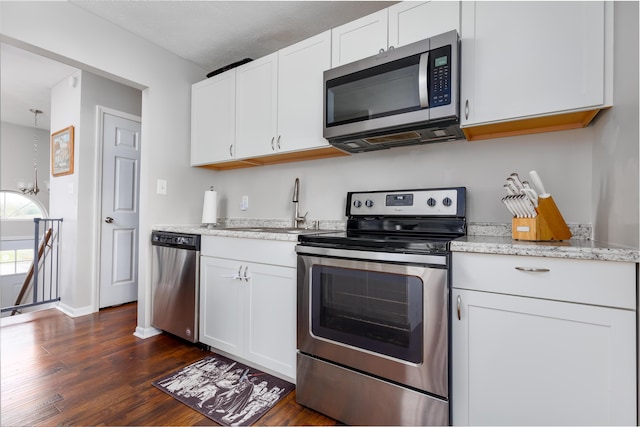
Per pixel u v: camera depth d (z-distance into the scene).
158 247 2.35
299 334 1.54
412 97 1.49
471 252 1.17
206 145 2.51
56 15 1.83
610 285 0.97
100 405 1.48
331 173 2.24
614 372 0.97
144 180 2.38
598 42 1.19
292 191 2.44
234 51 2.47
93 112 2.99
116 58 2.13
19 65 2.90
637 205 0.96
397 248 1.28
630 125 1.02
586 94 1.21
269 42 2.33
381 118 1.56
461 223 1.63
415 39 1.58
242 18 2.05
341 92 1.70
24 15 1.71
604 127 1.27
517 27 1.33
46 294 3.36
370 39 1.71
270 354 1.70
